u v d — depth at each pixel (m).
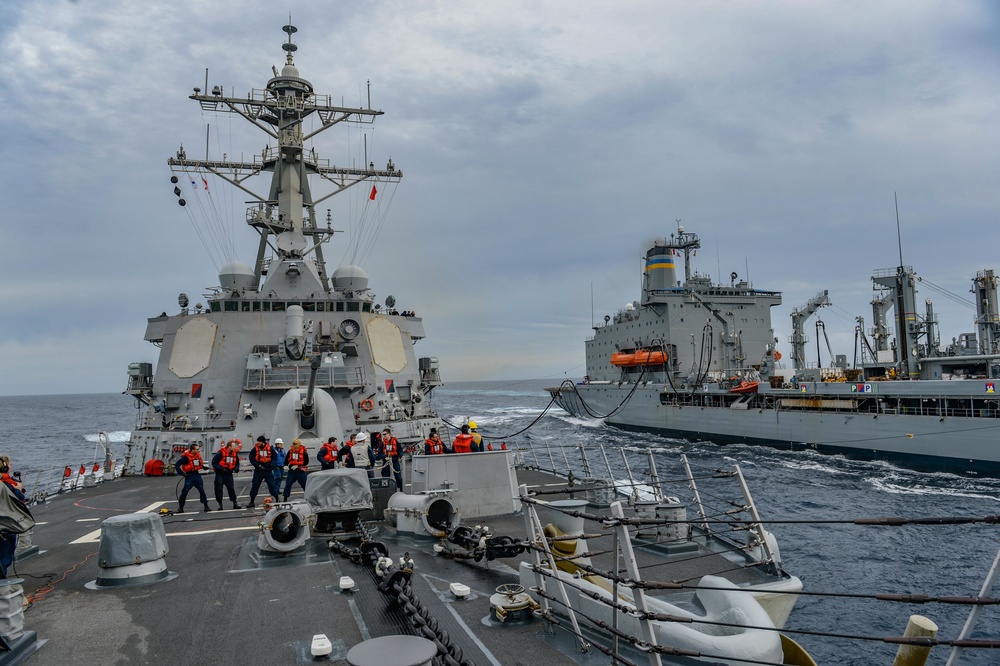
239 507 12.52
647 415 48.47
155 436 17.86
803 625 12.09
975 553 16.11
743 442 39.72
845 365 42.62
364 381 18.92
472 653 5.21
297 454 12.07
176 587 7.16
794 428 36.50
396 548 8.66
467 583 7.11
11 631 5.27
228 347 19.08
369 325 20.53
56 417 105.06
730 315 50.66
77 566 8.26
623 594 5.68
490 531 8.45
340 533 9.27
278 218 22.39
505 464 10.61
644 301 53.22
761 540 7.13
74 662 5.22
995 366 30.84
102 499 14.03
